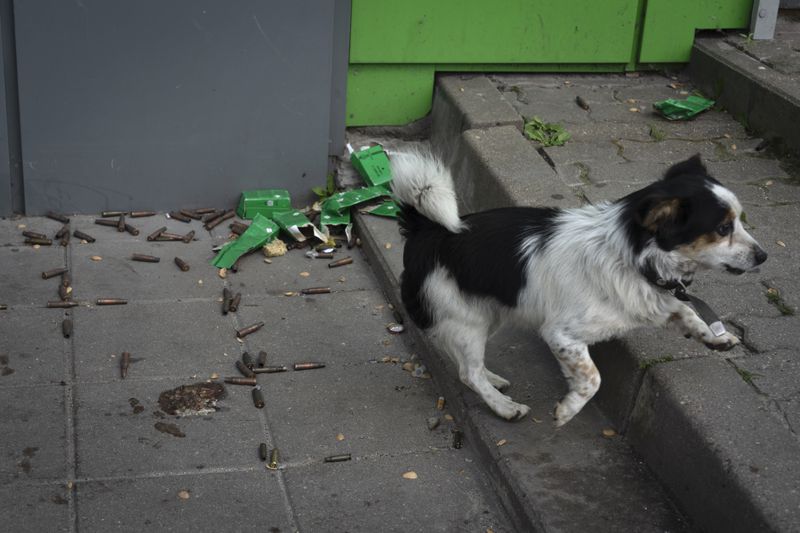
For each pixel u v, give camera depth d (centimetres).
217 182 306
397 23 312
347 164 318
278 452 232
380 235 290
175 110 296
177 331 261
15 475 223
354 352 259
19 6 279
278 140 305
